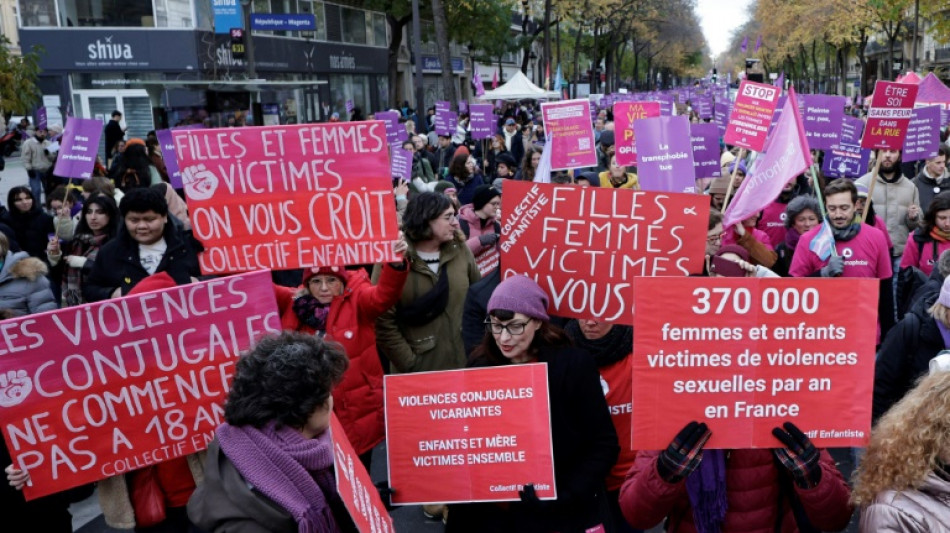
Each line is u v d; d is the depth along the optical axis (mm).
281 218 4547
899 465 2586
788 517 3309
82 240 7227
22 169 30125
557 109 10305
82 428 3680
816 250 5992
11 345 3539
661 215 4176
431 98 58281
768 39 68312
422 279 5453
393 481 3408
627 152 10422
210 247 4555
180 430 3850
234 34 22594
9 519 3754
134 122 27781
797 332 3088
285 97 25828
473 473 3369
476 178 12344
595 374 3473
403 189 10898
